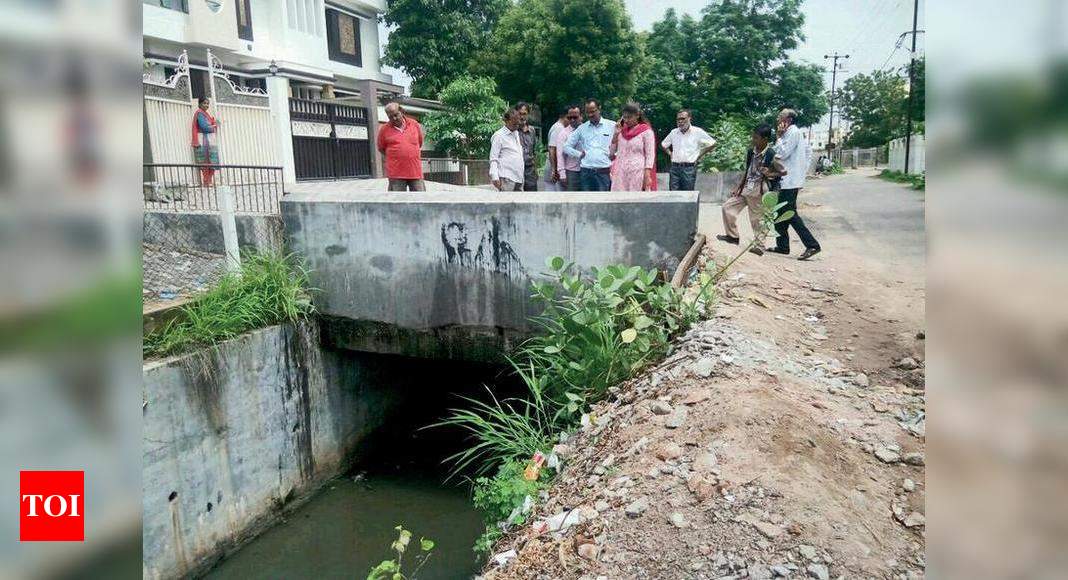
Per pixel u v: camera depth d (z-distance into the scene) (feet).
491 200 21.20
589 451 13.17
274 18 53.16
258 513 20.66
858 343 16.75
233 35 47.21
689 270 19.07
